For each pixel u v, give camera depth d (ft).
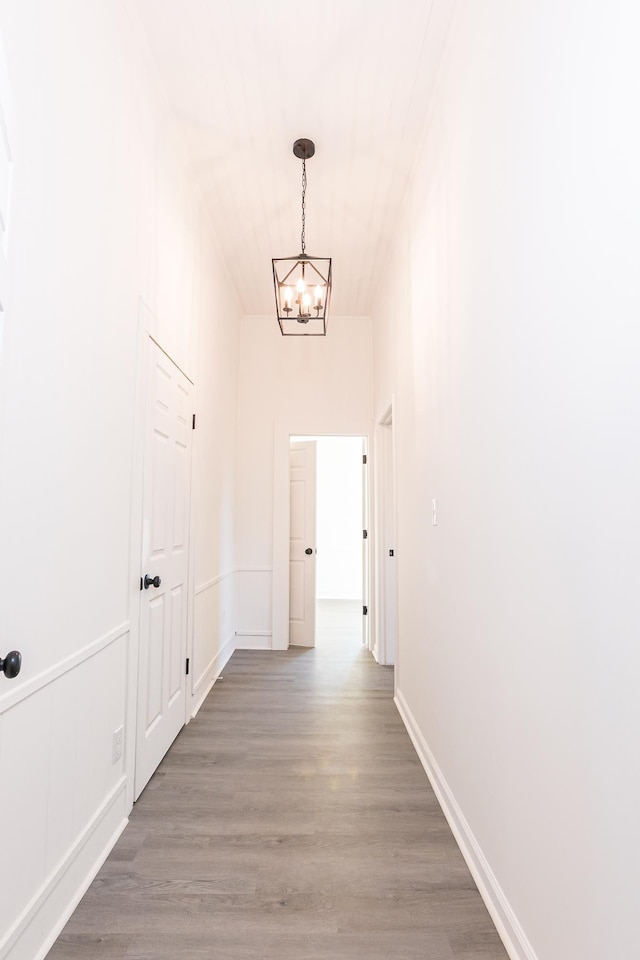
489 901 5.07
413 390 9.33
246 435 15.85
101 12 5.67
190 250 9.78
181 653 9.32
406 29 6.83
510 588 4.72
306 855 5.85
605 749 3.19
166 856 5.80
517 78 4.64
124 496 6.50
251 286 14.46
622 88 3.04
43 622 4.54
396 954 4.53
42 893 4.47
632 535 2.95
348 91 7.85
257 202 10.68
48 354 4.60
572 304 3.64
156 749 7.80
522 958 4.29
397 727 9.57
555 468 3.88
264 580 15.60
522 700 4.43
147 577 7.20
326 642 16.47
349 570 27.45
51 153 4.59
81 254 5.23
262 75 7.56
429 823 6.53
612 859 3.10
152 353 7.53
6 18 3.87
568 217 3.71
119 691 6.35
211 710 10.38
